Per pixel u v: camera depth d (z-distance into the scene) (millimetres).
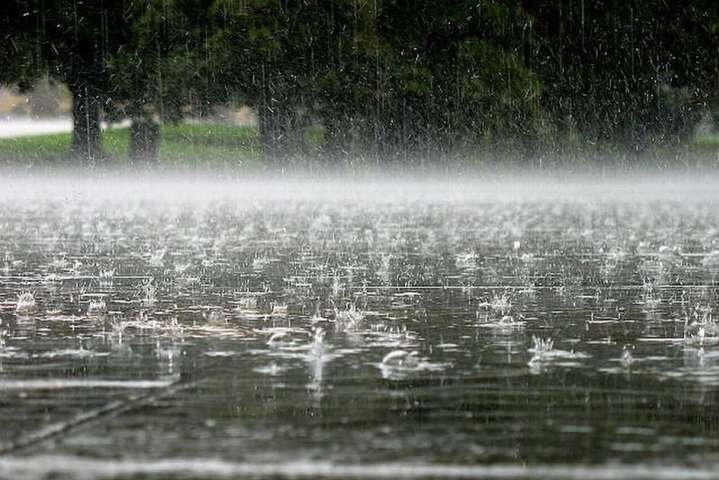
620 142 107062
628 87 107250
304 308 19500
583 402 11227
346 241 36469
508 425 10164
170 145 111688
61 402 11312
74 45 103562
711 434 9805
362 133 102312
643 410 10812
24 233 40438
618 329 16828
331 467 8758
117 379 12664
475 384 12250
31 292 22109
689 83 107875
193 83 100125
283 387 12102
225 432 9922
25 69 103438
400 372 13078
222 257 30438
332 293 21891
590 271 26484
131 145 103125
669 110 107688
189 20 101750
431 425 10180
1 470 8711
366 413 10695
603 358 14094
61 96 174625
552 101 107250
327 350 14789
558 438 9664
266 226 44344
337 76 101250
